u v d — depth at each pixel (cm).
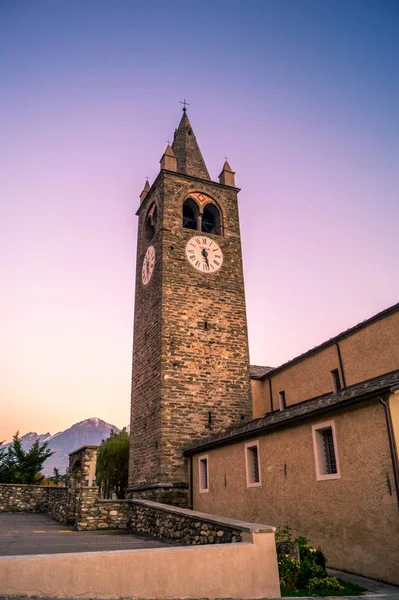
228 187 3130
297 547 1151
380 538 1172
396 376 1312
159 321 2573
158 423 2352
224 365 2600
